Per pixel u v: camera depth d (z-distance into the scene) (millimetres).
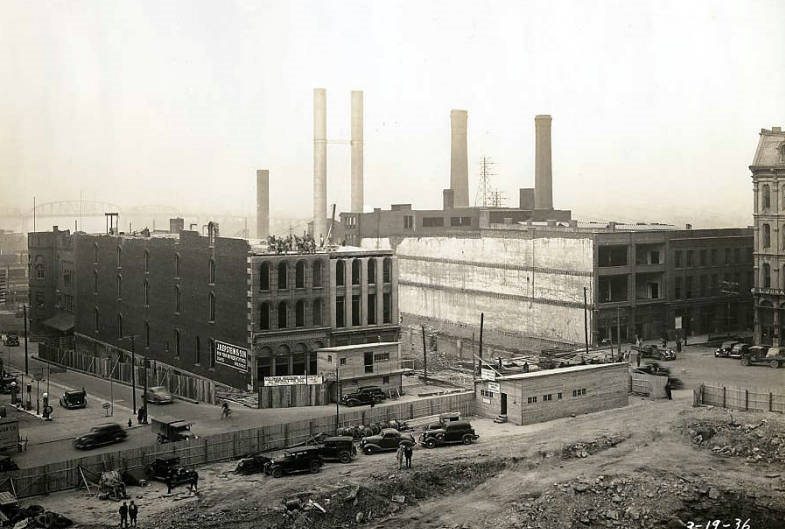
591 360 87312
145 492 55438
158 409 76438
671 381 84188
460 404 74625
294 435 64750
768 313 101688
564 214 141125
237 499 53000
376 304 88125
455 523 49312
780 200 99688
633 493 51219
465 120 167500
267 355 81688
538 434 65625
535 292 107438
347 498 51938
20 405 77875
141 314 102125
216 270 86562
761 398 69250
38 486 54875
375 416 69438
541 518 49219
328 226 163125
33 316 124312
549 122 145125
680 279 107750
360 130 169750
